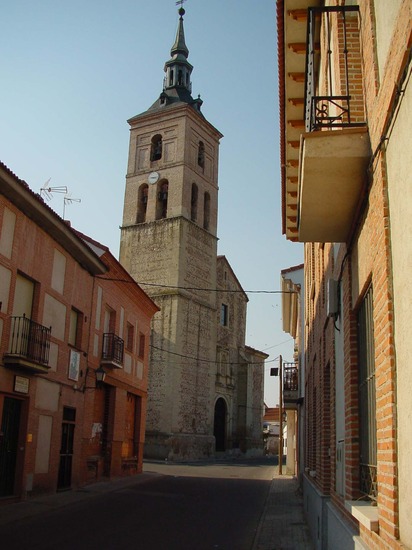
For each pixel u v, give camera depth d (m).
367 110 5.30
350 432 6.64
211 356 55.16
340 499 7.54
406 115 3.81
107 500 18.95
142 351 31.25
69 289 20.27
